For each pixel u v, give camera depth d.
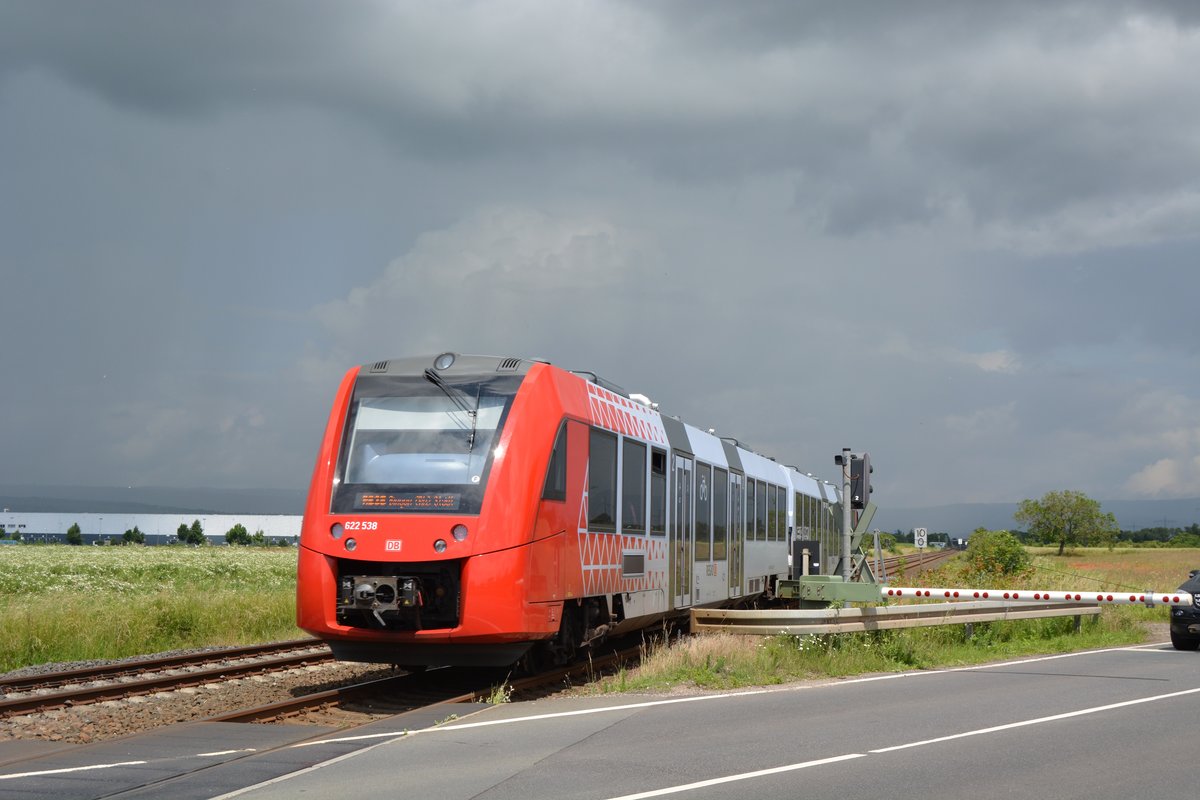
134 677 15.39
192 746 9.67
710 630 18.11
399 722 10.91
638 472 17.16
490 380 13.97
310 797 7.69
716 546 21.91
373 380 14.30
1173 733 10.47
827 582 19.48
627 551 16.55
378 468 13.58
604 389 16.31
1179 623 19.42
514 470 13.34
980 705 12.30
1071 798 7.78
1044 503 116.12
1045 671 16.12
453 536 13.04
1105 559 87.62
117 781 8.17
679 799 7.68
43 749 9.94
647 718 11.23
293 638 22.06
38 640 18.00
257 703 13.34
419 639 13.08
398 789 7.94
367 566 13.38
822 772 8.59
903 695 13.19
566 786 8.06
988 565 36.06
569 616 14.98
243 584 38.62
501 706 12.10
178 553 68.38
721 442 23.16
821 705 12.27
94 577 39.53
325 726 11.40
